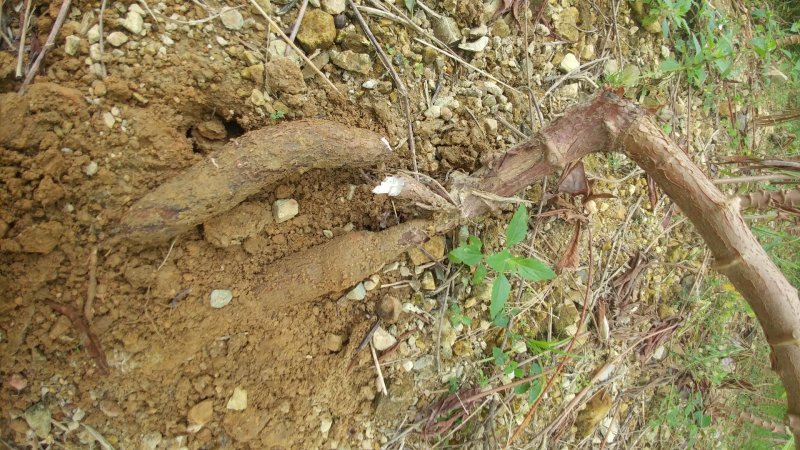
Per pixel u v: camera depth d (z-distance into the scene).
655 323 0.76
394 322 0.57
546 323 0.66
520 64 0.63
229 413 0.49
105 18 0.43
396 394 0.56
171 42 0.45
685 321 0.79
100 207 0.43
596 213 0.70
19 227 0.41
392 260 0.55
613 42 0.71
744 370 0.88
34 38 0.43
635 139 0.46
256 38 0.49
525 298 0.64
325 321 0.53
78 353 0.44
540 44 0.65
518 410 0.65
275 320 0.50
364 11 0.54
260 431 0.50
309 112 0.51
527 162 0.51
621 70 0.69
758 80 0.89
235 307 0.48
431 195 0.51
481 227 0.60
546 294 0.66
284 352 0.50
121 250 0.43
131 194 0.43
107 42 0.43
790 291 0.41
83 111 0.42
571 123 0.48
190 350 0.46
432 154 0.58
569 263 0.61
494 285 0.51
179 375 0.47
